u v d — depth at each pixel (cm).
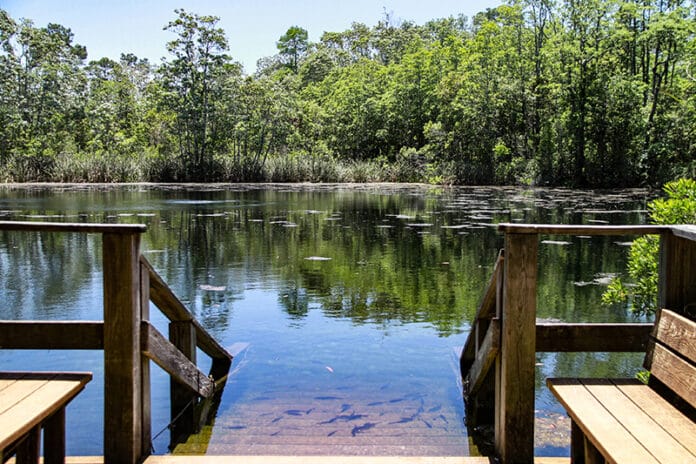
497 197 1961
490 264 702
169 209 1416
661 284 217
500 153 2880
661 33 2552
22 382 200
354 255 764
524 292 215
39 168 2831
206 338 331
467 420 280
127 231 211
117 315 214
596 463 187
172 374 260
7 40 3084
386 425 275
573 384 211
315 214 1315
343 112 3816
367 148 3734
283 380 333
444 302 518
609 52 2753
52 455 202
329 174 3114
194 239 909
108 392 216
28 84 3109
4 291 560
